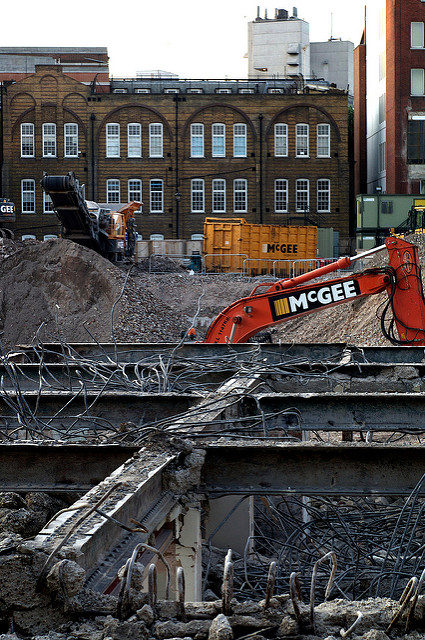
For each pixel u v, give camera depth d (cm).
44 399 859
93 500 476
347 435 1157
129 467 560
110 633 356
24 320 2919
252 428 747
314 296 1483
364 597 630
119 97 6281
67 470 617
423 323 1436
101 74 7812
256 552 799
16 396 859
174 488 567
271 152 6353
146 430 693
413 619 362
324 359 1299
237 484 607
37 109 6288
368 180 7319
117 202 6347
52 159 6303
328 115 6344
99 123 6300
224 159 6356
